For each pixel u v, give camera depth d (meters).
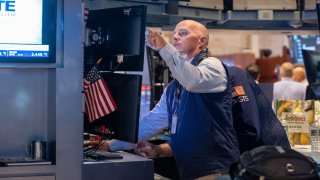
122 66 2.79
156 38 2.76
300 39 7.45
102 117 2.90
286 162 2.18
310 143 3.40
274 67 9.21
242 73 3.07
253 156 2.25
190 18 3.84
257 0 3.95
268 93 4.61
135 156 2.83
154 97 4.07
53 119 2.60
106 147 3.04
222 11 3.98
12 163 2.51
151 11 3.63
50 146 2.64
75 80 2.58
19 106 2.71
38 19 2.53
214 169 2.81
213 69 2.81
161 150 3.16
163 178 3.53
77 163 2.57
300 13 3.96
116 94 2.81
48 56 2.54
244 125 2.97
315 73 4.10
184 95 2.94
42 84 2.73
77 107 2.58
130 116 2.69
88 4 3.51
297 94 6.36
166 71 4.03
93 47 2.86
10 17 2.50
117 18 2.79
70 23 2.56
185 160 2.90
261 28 4.37
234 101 2.98
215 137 2.83
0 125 2.68
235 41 11.42
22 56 2.52
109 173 2.62
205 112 2.85
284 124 3.53
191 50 3.02
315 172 2.18
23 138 2.71
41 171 2.53
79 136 2.58
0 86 2.67
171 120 3.04
